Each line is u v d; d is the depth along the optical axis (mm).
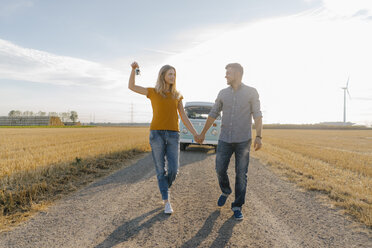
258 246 2254
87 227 2607
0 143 13023
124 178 5012
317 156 9125
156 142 3021
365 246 2283
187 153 9672
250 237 2438
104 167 6109
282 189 4422
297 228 2688
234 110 2938
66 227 2600
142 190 4121
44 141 14336
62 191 3965
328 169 6285
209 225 2715
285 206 3453
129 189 4172
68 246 2191
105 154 7797
